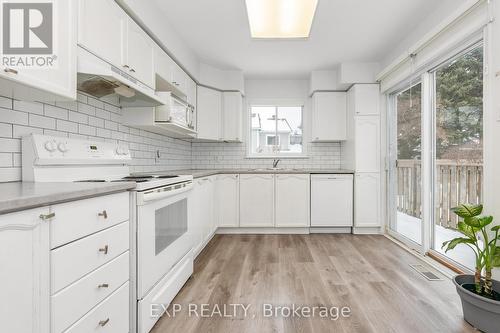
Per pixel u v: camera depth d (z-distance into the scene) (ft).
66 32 4.44
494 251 5.04
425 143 8.95
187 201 7.46
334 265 8.30
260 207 12.38
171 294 6.03
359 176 12.09
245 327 5.10
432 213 9.06
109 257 4.03
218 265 8.36
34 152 4.75
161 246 5.70
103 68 4.82
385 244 10.59
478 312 4.95
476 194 7.84
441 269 7.82
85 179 5.92
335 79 13.14
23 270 2.63
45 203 2.85
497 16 5.63
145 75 7.21
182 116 8.80
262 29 8.97
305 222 12.31
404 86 10.80
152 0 7.41
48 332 2.92
